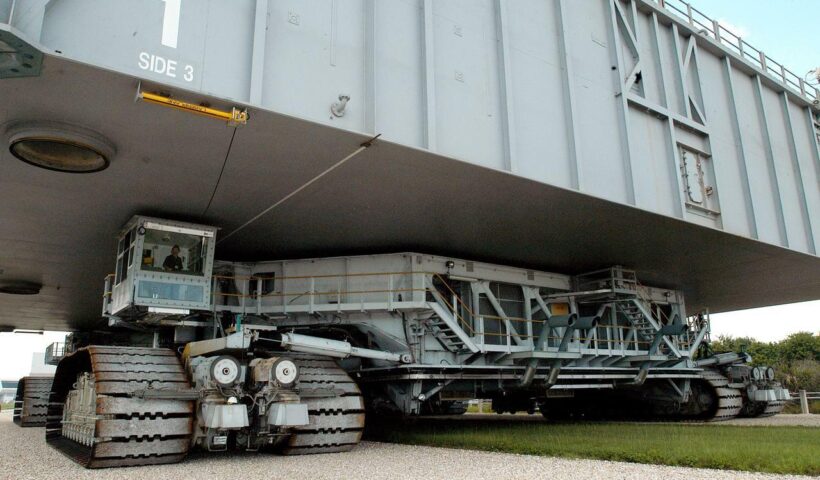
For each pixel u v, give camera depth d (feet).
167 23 24.62
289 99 27.14
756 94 56.39
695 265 59.41
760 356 173.99
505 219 42.91
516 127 35.50
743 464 24.41
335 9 29.84
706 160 48.73
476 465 26.03
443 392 43.06
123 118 26.32
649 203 41.96
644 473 23.48
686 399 61.72
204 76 25.11
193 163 31.65
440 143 31.65
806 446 29.45
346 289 45.34
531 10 38.70
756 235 49.75
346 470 24.59
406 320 42.37
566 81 38.78
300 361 32.32
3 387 325.83
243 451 31.32
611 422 59.16
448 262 47.70
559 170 37.04
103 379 25.81
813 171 61.00
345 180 34.68
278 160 31.42
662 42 48.16
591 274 59.88
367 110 29.48
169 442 25.86
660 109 44.50
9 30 19.36
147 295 36.24
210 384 27.09
